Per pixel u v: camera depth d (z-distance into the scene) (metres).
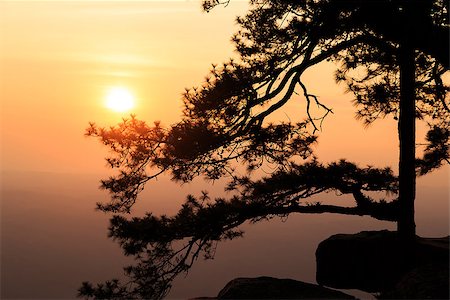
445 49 13.47
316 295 11.92
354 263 14.52
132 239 14.07
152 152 14.46
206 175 14.70
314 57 14.45
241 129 14.50
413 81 14.28
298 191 14.27
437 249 13.73
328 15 13.73
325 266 14.98
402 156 14.22
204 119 14.61
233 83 14.15
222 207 14.02
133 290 14.09
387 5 13.43
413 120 14.27
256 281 12.75
